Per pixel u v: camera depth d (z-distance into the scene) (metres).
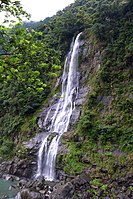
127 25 29.12
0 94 42.72
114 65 27.77
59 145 25.39
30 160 26.92
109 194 17.19
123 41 28.31
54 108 32.69
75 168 21.84
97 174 20.23
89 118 25.39
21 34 8.92
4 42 8.52
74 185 18.42
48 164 25.27
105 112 25.52
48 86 37.25
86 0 58.72
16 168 26.70
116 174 19.44
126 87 25.69
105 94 26.95
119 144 21.72
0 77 8.90
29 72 9.02
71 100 31.03
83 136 24.41
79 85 31.88
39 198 17.50
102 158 21.31
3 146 32.69
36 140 28.84
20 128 34.16
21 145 30.16
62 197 17.19
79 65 33.88
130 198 16.33
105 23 31.17
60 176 22.83
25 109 35.47
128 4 30.31
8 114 39.50
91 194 17.44
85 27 38.06
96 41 32.75
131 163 19.44
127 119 23.16
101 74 27.84
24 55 9.00
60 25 39.38
